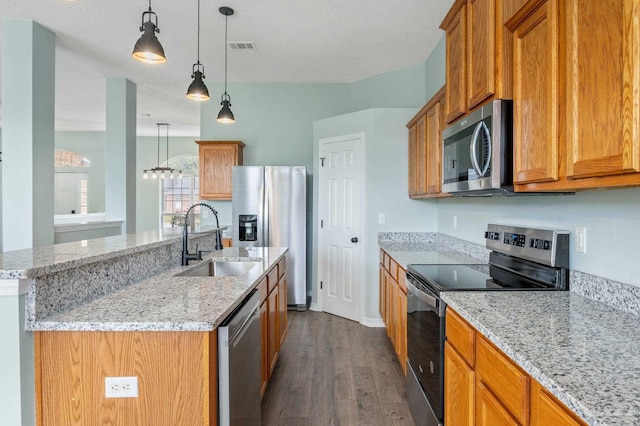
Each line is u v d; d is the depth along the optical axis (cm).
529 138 142
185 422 130
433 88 404
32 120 342
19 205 341
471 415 139
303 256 464
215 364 135
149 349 130
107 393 129
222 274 276
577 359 97
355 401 244
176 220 505
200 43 389
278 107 531
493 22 167
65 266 137
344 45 392
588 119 108
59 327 126
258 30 359
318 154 459
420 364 208
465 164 195
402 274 270
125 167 503
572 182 117
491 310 142
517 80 151
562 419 85
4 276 119
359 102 511
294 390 258
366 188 400
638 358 98
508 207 236
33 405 127
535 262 192
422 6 315
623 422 69
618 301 143
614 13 97
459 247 322
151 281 194
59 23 346
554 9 123
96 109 682
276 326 277
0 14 329
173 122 797
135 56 232
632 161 92
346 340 354
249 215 464
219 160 504
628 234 139
